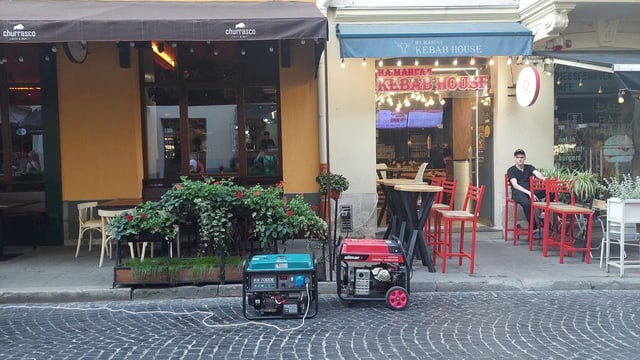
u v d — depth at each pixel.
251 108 9.61
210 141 9.61
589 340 4.92
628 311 5.84
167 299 6.57
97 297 6.54
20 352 4.78
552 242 8.28
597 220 8.64
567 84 10.09
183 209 6.73
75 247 9.14
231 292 6.64
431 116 10.16
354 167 9.41
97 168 9.23
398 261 6.03
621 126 10.20
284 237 6.70
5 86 9.21
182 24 6.79
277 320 5.65
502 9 9.16
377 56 8.27
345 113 9.35
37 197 9.33
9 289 6.61
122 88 9.20
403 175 10.23
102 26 6.71
